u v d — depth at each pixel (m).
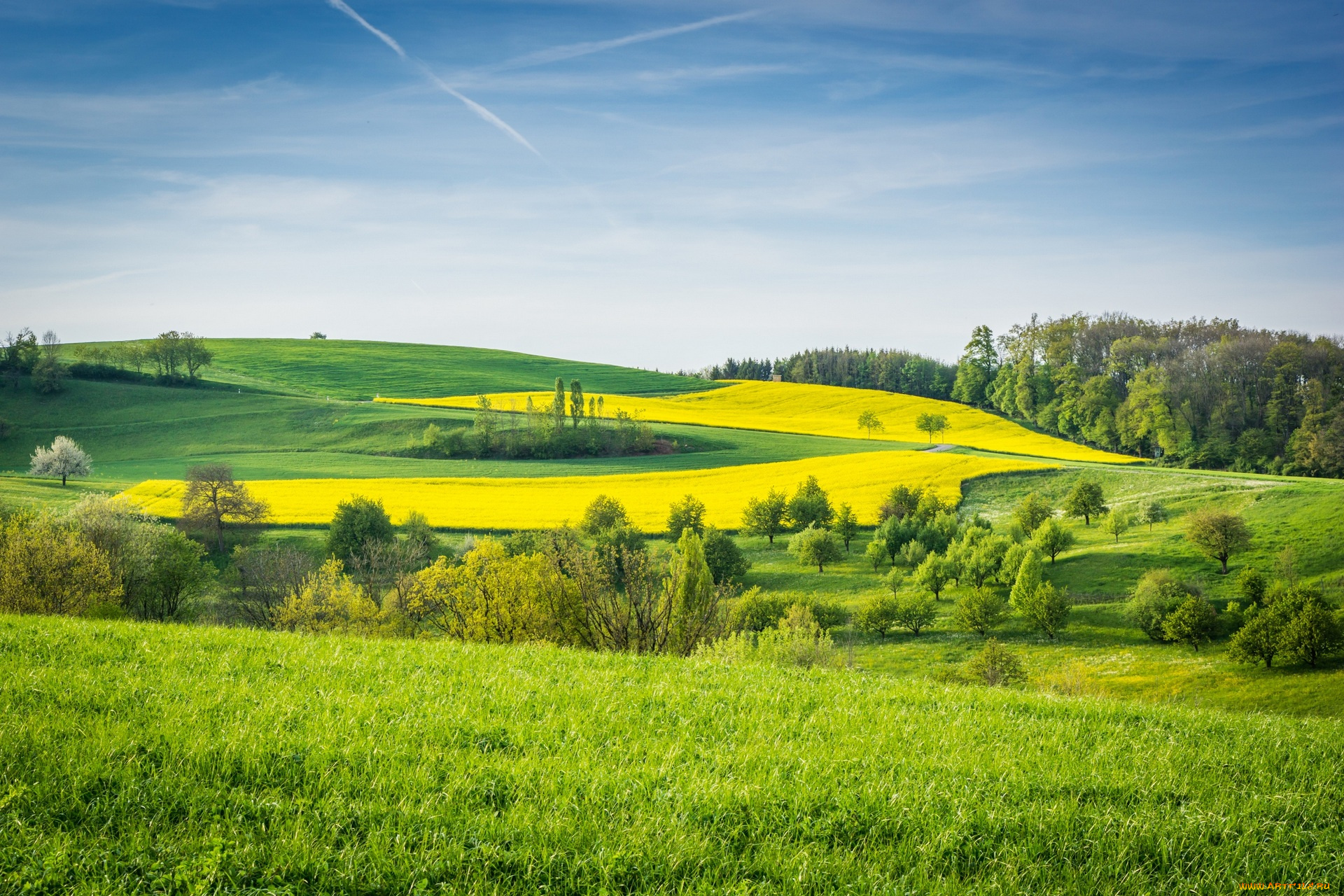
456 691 9.70
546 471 111.50
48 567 35.31
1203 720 10.51
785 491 95.50
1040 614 56.62
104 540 48.56
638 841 5.95
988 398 178.62
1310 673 46.09
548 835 6.04
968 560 67.06
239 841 5.79
